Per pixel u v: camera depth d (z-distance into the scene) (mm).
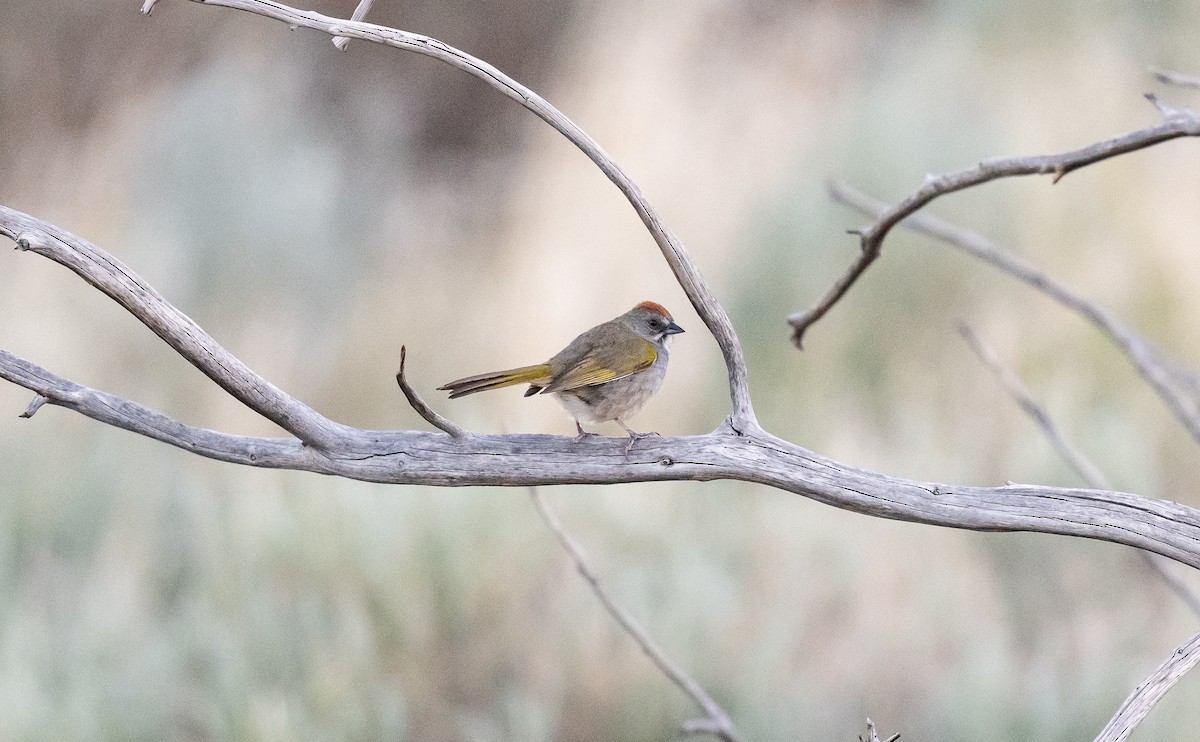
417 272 15773
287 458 4992
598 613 10336
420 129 18094
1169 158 14438
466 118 18156
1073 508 4684
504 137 17922
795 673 10422
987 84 15586
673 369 13703
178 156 16391
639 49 16969
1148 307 13500
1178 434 12531
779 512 11523
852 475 4848
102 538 11992
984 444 12820
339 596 10516
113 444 12906
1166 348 13219
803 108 16156
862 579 10984
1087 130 14797
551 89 17688
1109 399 12773
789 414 13320
